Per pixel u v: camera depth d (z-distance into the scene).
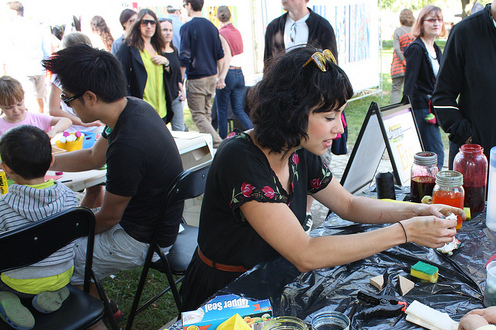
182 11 7.55
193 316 1.07
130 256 2.02
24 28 6.76
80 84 1.78
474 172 1.66
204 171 2.03
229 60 5.46
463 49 2.39
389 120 2.06
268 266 1.33
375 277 1.23
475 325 0.92
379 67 8.33
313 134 1.20
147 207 1.99
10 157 1.74
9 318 1.60
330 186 1.58
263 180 1.24
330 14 6.69
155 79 4.12
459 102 2.56
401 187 2.00
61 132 3.10
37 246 1.55
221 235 1.42
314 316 1.05
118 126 1.88
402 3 18.59
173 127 5.00
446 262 1.31
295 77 1.14
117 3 6.95
